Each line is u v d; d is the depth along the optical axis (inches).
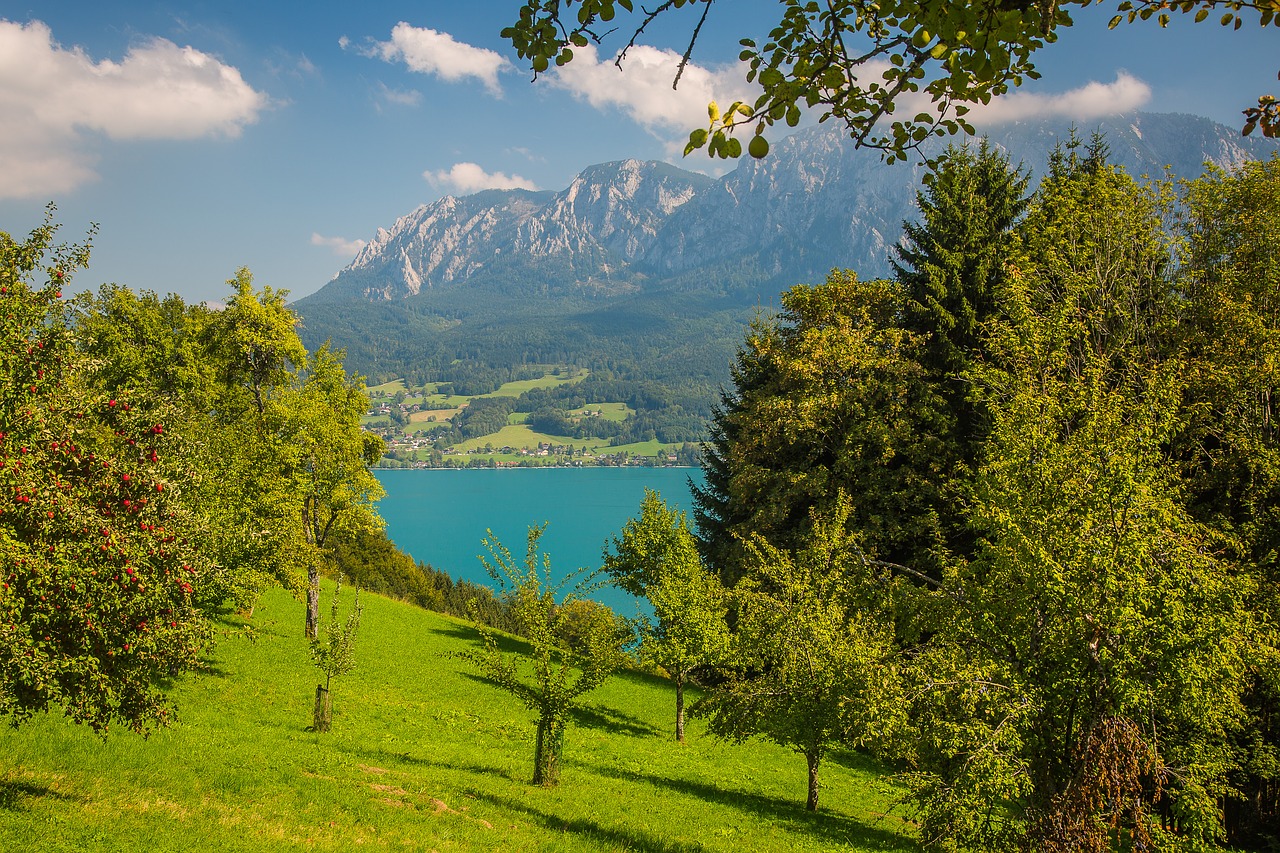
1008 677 471.5
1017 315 882.1
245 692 984.9
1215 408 841.5
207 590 861.8
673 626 1111.0
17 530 374.9
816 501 1286.9
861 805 853.8
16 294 402.6
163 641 430.6
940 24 148.2
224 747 679.1
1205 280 1018.7
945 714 470.9
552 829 583.2
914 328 1312.7
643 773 879.1
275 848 442.6
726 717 808.3
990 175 1338.6
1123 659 430.3
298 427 1407.5
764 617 797.2
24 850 366.9
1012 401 622.8
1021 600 482.0
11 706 394.3
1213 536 643.5
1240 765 685.3
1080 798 419.2
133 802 481.7
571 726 1094.4
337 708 993.5
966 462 1173.1
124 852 390.6
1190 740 478.3
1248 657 506.3
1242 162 1031.0
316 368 1576.0
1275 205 932.6
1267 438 812.0
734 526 1455.5
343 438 1432.1
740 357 1637.6
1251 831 776.9
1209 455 846.5
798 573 811.4
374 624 1711.4
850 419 1252.5
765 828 681.6
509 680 756.6
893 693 518.6
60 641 394.6
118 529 406.9
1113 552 446.9
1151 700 426.3
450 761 794.8
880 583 750.5
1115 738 420.5
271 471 1278.3
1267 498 817.5
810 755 781.3
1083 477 491.8
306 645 1338.6
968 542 1168.2
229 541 900.6
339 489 1416.1
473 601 2405.3
